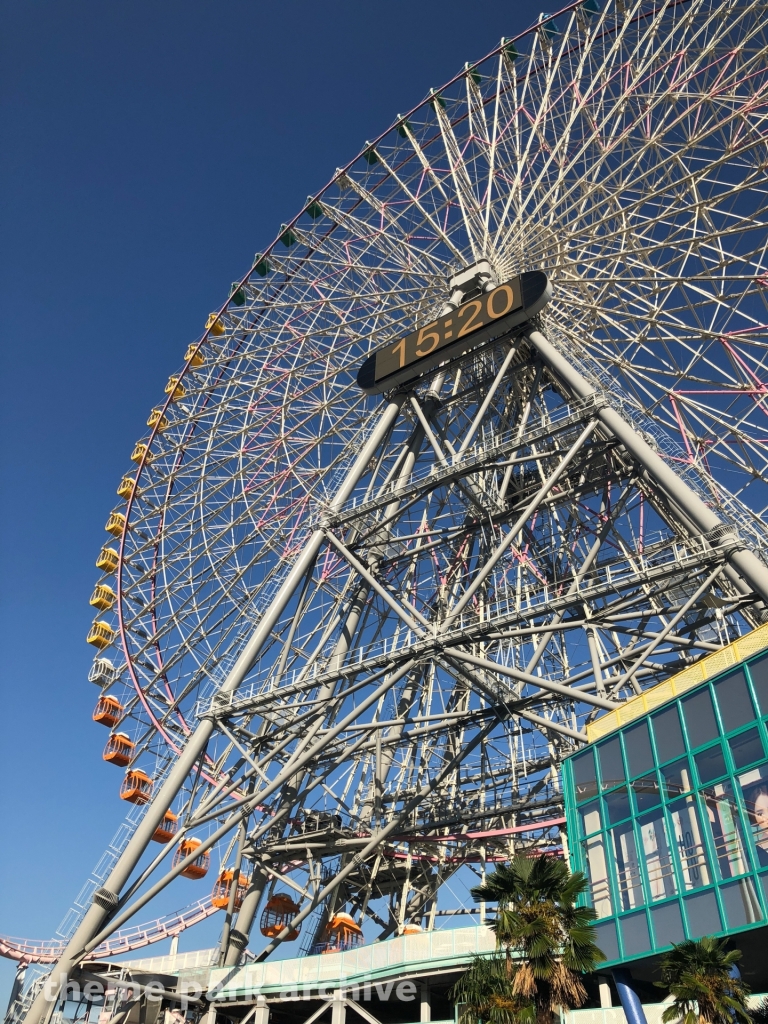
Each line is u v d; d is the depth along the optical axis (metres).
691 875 22.00
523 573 38.59
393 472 36.62
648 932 22.44
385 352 38.00
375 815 37.03
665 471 27.73
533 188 38.84
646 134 36.53
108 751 45.78
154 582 47.16
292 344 44.50
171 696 45.06
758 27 33.75
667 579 28.20
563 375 32.94
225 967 31.88
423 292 41.31
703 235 33.47
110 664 47.69
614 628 28.53
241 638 42.81
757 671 22.23
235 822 30.67
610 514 33.00
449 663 31.81
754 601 25.38
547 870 18.62
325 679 31.64
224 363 48.25
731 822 21.55
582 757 26.64
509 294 34.97
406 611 34.72
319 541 34.69
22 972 43.94
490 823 38.69
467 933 26.55
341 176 44.53
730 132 33.97
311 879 35.81
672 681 25.05
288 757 35.16
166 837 37.41
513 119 41.03
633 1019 22.16
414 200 41.41
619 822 24.61
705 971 16.80
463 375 40.16
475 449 39.12
